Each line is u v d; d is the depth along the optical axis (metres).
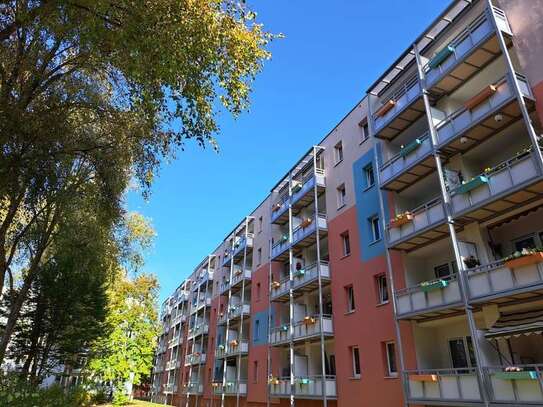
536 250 11.09
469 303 12.69
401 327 16.27
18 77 10.59
